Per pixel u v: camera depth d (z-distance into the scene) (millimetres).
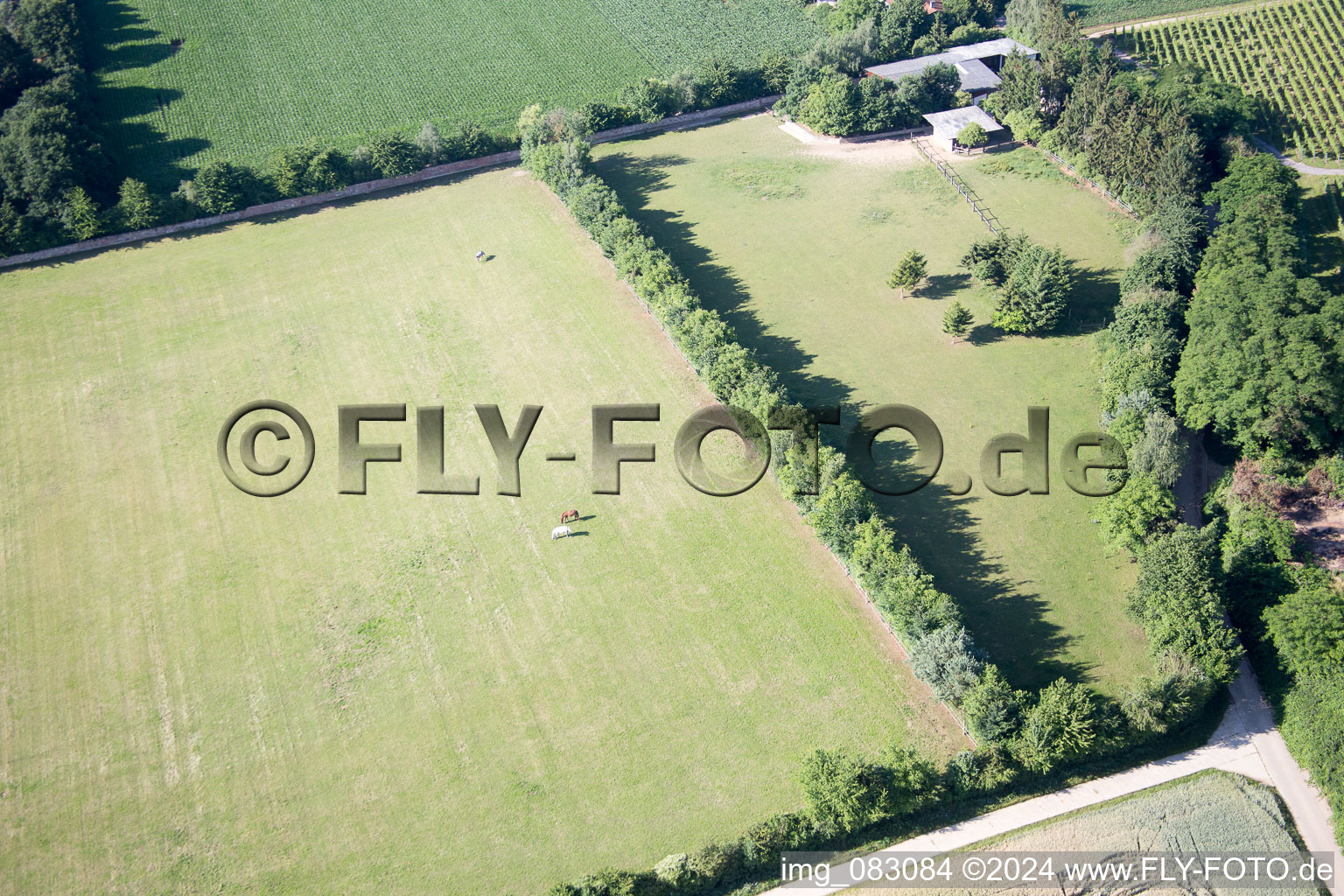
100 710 100062
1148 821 87500
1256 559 105125
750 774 92312
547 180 178625
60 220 167250
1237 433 120250
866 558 105625
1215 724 95312
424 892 85125
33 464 127500
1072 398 131625
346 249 167125
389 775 93750
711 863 83312
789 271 158375
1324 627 94812
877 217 170125
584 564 112625
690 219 172250
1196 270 140875
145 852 88688
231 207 175250
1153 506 107375
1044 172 178000
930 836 87750
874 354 140875
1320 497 114500
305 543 116250
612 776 92812
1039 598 106625
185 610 109312
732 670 101062
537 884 85188
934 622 99125
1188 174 156750
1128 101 172500
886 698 97812
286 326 149625
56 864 88125
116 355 144875
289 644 105438
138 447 129500
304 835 89500
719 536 114812
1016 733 90750
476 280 158250
